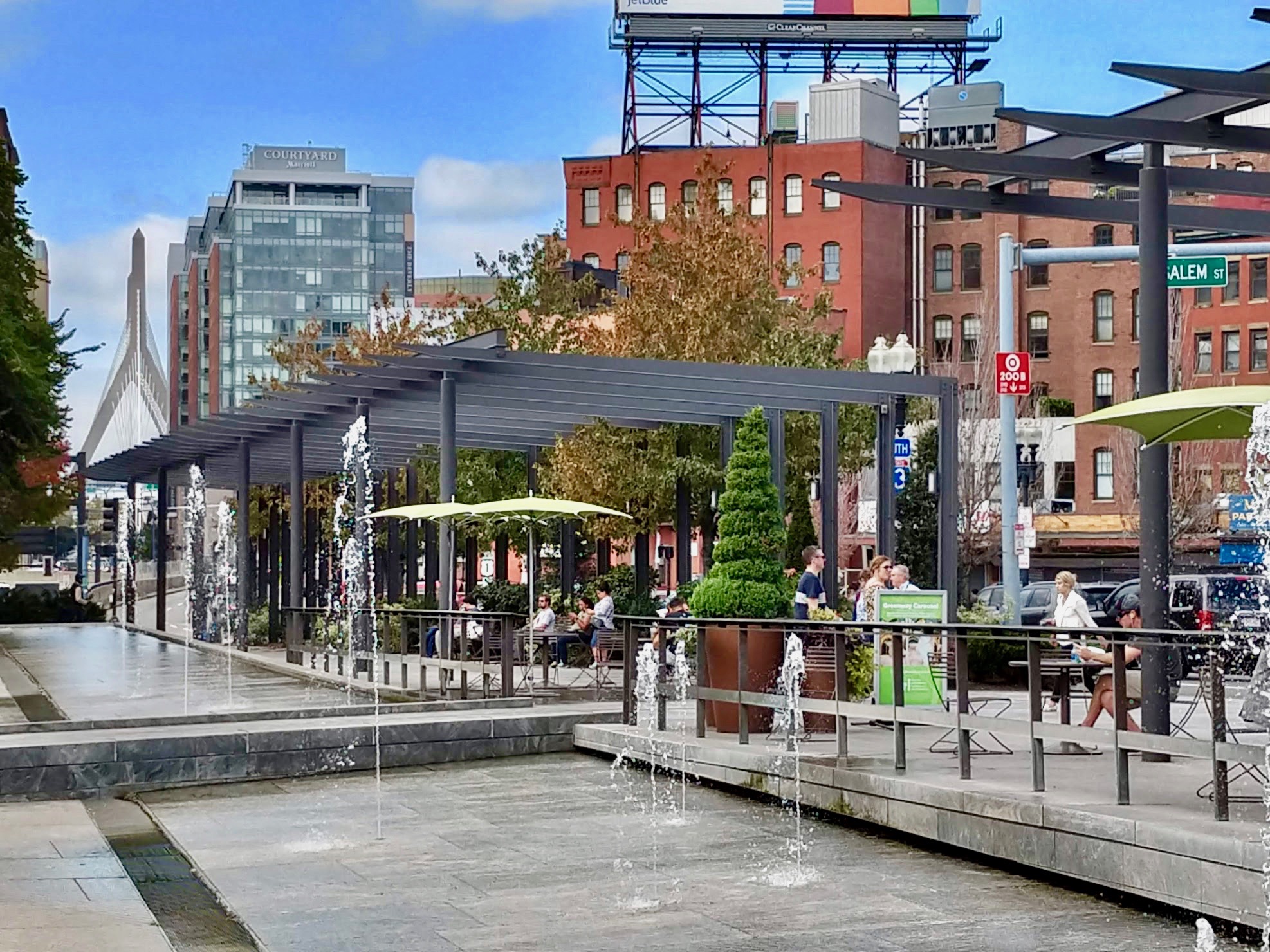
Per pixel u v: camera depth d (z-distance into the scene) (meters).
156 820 13.28
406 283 183.00
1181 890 9.05
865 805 12.32
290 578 31.36
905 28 79.19
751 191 80.75
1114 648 10.29
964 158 15.31
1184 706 18.05
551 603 28.56
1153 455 13.49
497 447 35.78
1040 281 76.06
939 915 9.34
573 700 20.75
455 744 16.81
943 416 24.42
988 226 77.50
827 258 79.00
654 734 16.22
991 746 14.44
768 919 9.27
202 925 9.24
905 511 52.19
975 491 57.62
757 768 13.88
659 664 16.80
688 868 10.87
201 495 40.88
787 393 24.92
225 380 178.75
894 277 79.62
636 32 80.75
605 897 9.91
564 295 48.59
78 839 12.12
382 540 45.16
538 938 8.83
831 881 10.41
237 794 14.78
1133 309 72.88
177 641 40.41
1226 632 9.52
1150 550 13.51
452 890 10.20
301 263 180.62
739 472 16.19
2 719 18.14
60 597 55.88
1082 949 8.42
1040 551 67.69
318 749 15.97
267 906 9.74
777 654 15.59
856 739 15.09
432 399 27.23
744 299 39.19
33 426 43.00
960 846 11.09
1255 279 67.88
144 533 96.62
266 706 19.84
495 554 44.06
